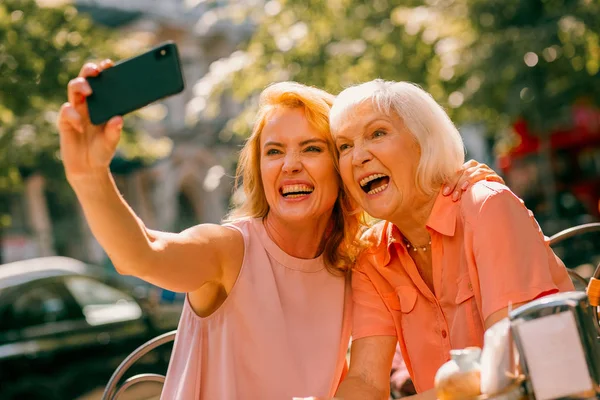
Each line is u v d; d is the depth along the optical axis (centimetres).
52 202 2025
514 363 179
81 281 669
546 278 225
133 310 662
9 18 970
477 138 2130
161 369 651
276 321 251
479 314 242
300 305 262
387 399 259
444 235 249
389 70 1132
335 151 265
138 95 182
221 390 244
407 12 1154
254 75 1111
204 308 251
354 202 276
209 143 2412
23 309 627
